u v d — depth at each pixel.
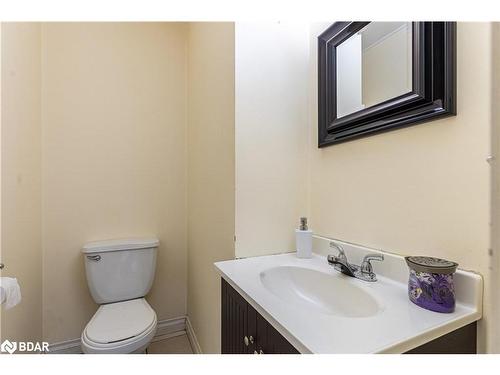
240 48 1.06
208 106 1.41
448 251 0.65
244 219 1.06
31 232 1.38
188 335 1.82
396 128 0.77
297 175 1.17
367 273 0.80
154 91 1.84
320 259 1.03
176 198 1.90
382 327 0.53
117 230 1.72
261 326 0.66
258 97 1.09
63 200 1.58
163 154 1.86
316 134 1.14
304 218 1.08
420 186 0.71
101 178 1.68
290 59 1.15
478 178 0.59
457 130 0.63
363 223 0.89
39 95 1.49
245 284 0.78
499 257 0.57
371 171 0.86
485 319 0.58
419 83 0.69
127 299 1.55
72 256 1.60
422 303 0.61
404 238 0.75
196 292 1.63
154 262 1.66
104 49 1.70
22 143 1.28
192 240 1.76
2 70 1.09
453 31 0.63
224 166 1.16
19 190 1.25
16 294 0.91
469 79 0.61
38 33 1.47
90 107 1.66
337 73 1.01
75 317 1.61
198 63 1.62
